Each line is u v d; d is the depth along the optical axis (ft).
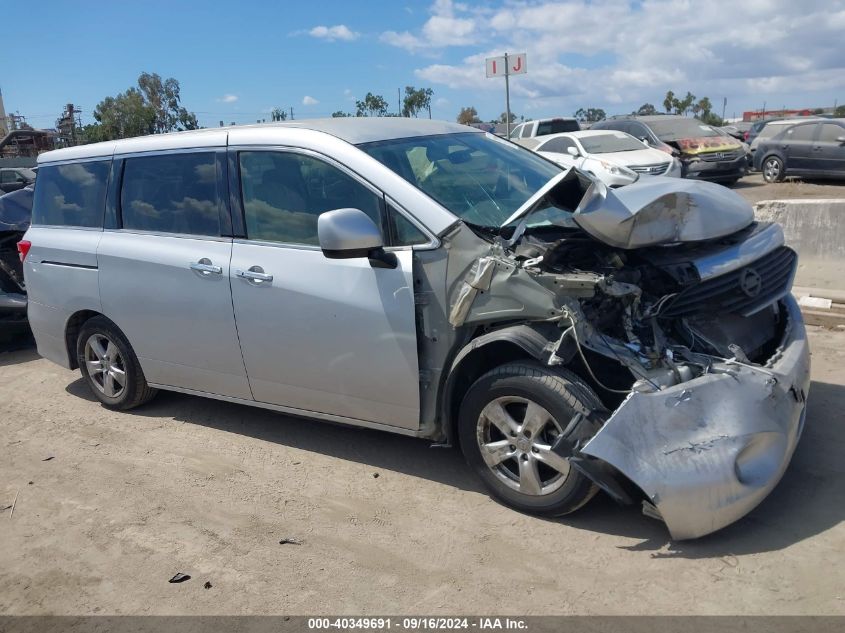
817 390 16.02
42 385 21.27
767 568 10.21
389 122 15.16
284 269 13.71
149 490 14.16
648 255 12.03
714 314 12.12
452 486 13.35
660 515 10.37
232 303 14.53
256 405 15.35
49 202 18.62
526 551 11.13
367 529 12.19
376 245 12.01
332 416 14.14
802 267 23.73
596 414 10.95
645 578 10.25
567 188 13.41
